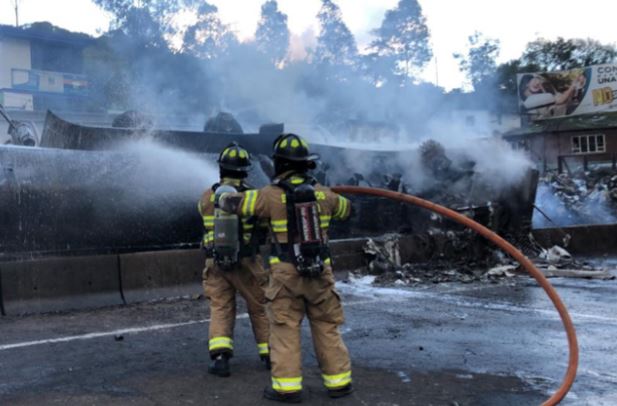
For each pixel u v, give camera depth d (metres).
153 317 6.36
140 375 4.26
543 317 6.30
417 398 3.78
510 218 10.95
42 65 27.38
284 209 3.68
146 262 7.50
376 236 10.41
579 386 4.02
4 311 6.44
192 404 3.67
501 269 9.65
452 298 7.52
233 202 3.72
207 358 4.71
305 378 4.21
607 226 11.73
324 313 3.77
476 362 4.61
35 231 7.09
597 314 6.48
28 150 7.30
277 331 3.72
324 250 3.66
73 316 6.45
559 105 34.97
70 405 3.65
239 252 4.23
